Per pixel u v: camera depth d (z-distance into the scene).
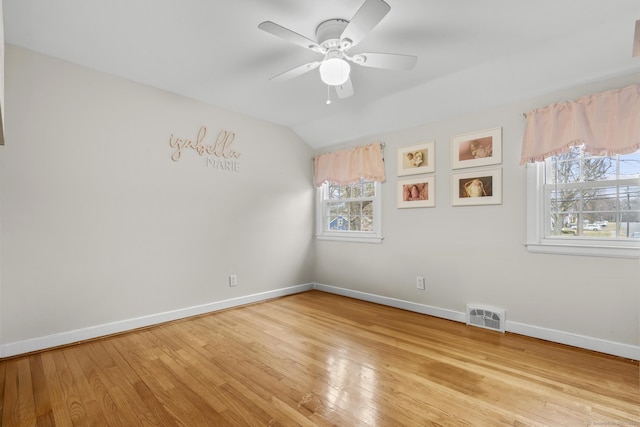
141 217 2.93
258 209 3.89
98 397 1.82
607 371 2.10
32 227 2.38
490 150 2.94
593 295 2.43
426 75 2.78
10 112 2.30
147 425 1.59
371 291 3.87
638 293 2.26
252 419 1.64
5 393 1.85
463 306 3.10
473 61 2.53
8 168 2.29
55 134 2.48
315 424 1.60
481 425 1.58
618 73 2.33
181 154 3.21
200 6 1.87
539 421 1.61
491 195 2.92
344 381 2.00
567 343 2.52
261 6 1.87
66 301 2.53
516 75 2.60
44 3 1.85
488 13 1.94
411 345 2.54
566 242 2.55
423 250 3.40
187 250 3.24
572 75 2.45
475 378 2.03
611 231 2.42
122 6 1.88
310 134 4.30
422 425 1.59
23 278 2.35
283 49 2.36
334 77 1.99
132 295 2.87
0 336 2.25
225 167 3.57
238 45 2.30
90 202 2.65
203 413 1.68
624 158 2.38
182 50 2.38
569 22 2.03
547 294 2.63
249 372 2.11
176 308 3.15
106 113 2.73
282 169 4.17
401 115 3.44
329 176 4.27
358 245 4.02
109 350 2.44
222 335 2.75
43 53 2.43
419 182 3.43
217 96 3.26
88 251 2.64
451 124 3.22
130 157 2.87
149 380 2.00
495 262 2.91
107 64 2.60
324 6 1.86
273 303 3.79
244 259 3.73
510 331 2.80
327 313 3.39
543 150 2.59
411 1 1.82
